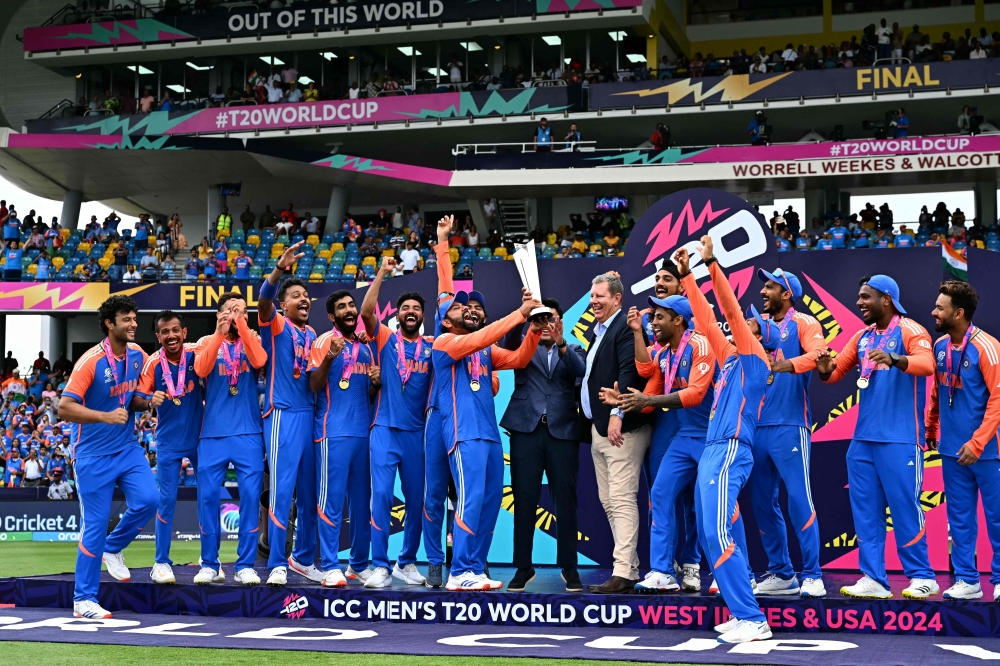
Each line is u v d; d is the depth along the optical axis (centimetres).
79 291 2347
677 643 527
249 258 2473
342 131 2606
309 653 503
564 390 652
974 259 770
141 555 1322
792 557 761
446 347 634
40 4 2983
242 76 2897
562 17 2550
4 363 2683
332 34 2673
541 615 598
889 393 588
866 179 2339
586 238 2514
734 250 788
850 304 780
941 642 523
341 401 676
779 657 479
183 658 489
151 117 2703
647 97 2475
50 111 2820
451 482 727
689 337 612
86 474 628
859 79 2383
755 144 2333
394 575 705
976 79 2333
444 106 2559
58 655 497
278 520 658
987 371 573
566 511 635
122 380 636
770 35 2880
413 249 2361
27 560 1243
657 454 640
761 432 620
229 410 668
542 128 2444
